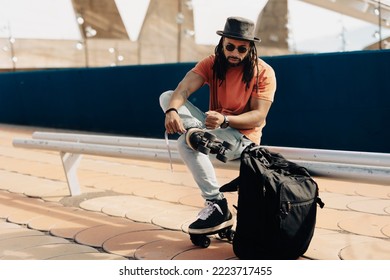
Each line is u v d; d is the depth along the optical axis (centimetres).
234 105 206
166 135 211
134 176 378
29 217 265
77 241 222
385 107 378
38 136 323
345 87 399
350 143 402
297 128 434
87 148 278
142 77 568
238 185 181
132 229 239
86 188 336
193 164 201
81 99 661
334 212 265
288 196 173
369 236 223
